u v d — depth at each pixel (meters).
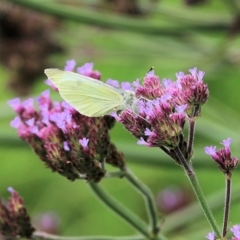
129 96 0.83
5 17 1.07
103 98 0.84
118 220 1.25
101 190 0.88
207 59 0.99
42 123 0.87
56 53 1.08
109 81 0.85
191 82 0.83
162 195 1.10
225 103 1.26
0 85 1.27
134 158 0.96
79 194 1.27
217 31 1.00
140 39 1.03
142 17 1.02
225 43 0.99
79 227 1.26
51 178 1.30
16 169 1.32
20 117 0.87
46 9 0.98
